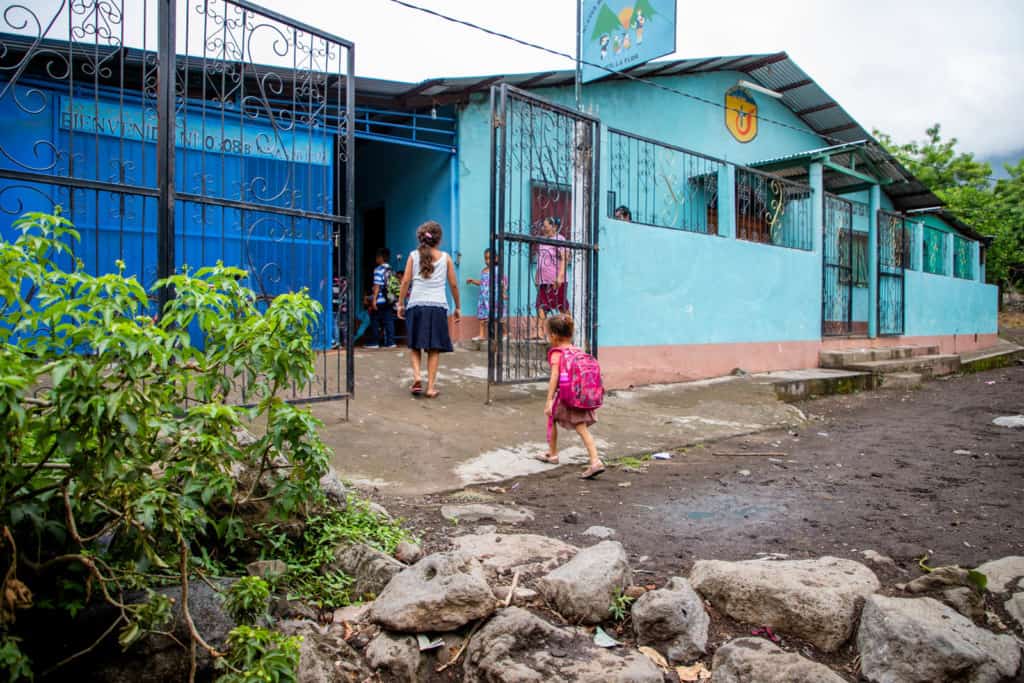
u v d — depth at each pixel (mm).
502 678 2469
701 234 9758
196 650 2445
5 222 6957
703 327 9805
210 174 8000
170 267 4781
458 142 10312
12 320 2266
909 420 8133
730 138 13273
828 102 13828
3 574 2271
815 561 3291
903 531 3967
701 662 2707
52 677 2359
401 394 6941
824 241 12516
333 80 8609
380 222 12258
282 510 2773
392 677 2588
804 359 11734
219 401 2562
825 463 5797
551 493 4730
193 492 2596
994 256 24719
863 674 2586
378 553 3201
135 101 7656
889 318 14367
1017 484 5059
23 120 7125
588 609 2896
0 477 2002
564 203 8656
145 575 2582
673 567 3426
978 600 2996
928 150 30094
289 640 2254
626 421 6992
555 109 7551
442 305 6887
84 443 1951
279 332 2514
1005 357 15531
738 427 7164
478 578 2895
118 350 1963
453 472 4957
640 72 11641
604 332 8453
